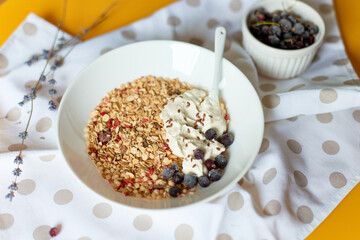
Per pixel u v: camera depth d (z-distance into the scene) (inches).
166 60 15.9
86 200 13.8
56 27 17.8
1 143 15.0
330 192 13.7
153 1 19.2
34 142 15.0
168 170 13.4
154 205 12.3
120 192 13.2
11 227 13.4
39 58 17.2
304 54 15.3
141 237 13.1
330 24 17.8
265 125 15.3
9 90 16.1
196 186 13.3
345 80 15.9
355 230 13.0
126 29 17.8
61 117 13.6
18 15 18.6
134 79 16.1
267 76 16.8
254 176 14.1
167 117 14.4
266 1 16.8
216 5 18.7
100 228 13.2
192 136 14.1
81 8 18.8
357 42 17.5
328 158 14.4
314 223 13.1
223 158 13.5
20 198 13.9
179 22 18.2
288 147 14.8
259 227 13.0
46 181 14.2
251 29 16.3
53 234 13.1
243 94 14.3
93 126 14.8
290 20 16.2
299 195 13.6
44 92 16.2
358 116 15.2
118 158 14.1
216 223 13.2
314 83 16.0
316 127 15.2
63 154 12.6
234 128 14.4
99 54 17.1
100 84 15.4
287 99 15.1
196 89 15.3
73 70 16.9
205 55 15.1
